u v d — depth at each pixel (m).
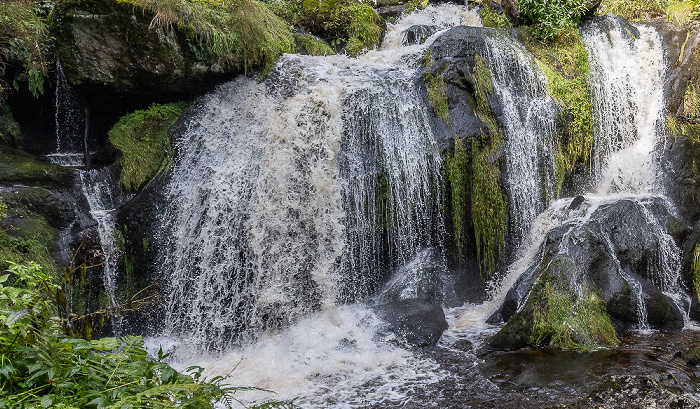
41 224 6.18
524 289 6.14
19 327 2.65
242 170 6.98
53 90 7.57
